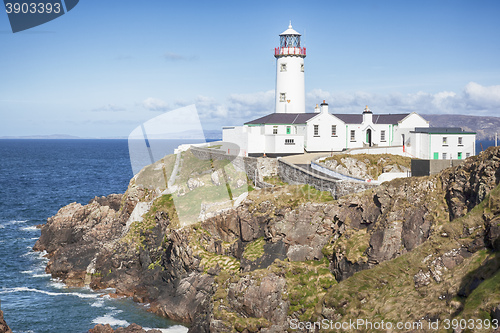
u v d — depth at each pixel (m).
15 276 70.69
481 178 44.75
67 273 69.88
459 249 40.56
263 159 68.62
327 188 58.28
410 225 47.22
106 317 56.41
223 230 57.78
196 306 54.00
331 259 50.84
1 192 153.50
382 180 57.75
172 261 59.97
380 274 43.38
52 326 54.22
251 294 47.09
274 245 53.91
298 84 97.94
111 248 69.00
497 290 33.09
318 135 85.00
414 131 82.88
